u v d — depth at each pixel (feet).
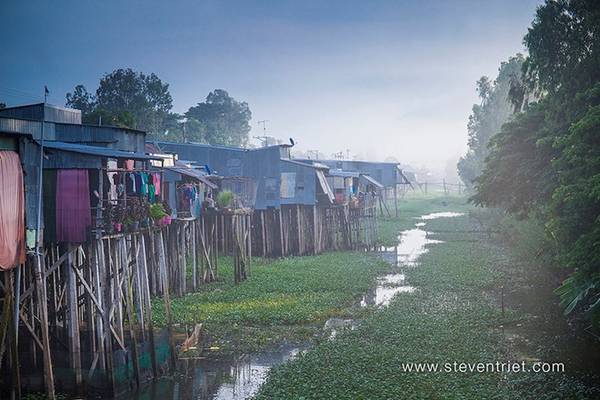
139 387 64.34
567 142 66.13
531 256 123.85
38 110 97.86
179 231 108.06
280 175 159.53
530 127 103.19
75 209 62.59
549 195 89.40
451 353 68.59
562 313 83.97
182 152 168.25
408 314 88.89
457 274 123.24
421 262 144.05
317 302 100.17
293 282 117.70
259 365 71.51
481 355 67.51
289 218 160.66
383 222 252.83
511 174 104.47
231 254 150.92
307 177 157.99
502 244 173.17
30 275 63.98
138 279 70.44
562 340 72.74
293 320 89.56
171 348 70.64
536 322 81.76
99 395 61.72
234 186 151.12
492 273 122.21
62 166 63.67
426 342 73.56
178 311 93.25
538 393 55.47
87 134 89.92
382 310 93.35
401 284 117.50
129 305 67.26
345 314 93.45
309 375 62.90
